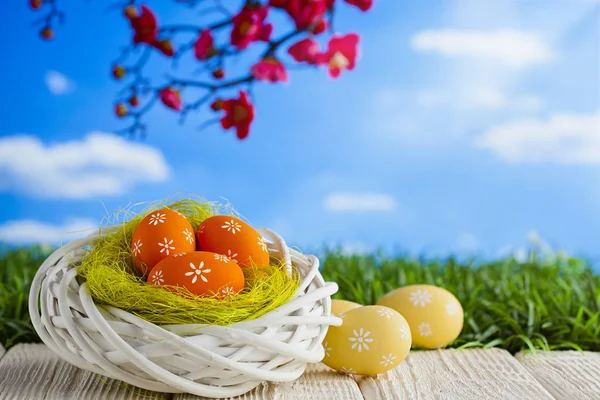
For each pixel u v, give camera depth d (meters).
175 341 0.58
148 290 0.61
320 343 0.64
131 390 0.65
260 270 0.66
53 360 0.71
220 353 0.59
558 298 0.88
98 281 0.62
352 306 0.75
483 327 0.83
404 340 0.68
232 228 0.67
